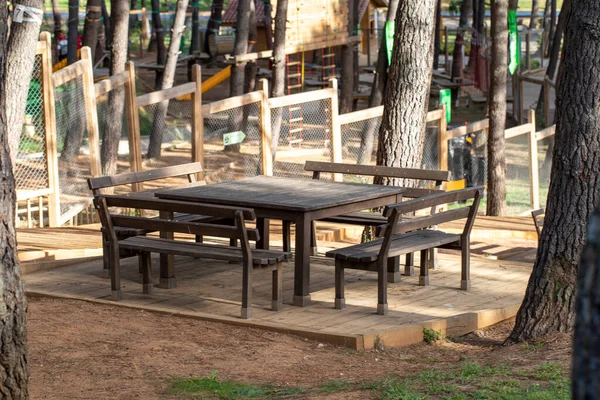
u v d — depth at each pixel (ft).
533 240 58.08
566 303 28.37
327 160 61.87
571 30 27.66
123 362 26.00
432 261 39.01
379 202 34.55
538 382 23.17
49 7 219.82
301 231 31.60
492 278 37.58
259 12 135.44
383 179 42.68
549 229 28.66
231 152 57.57
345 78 102.47
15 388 18.11
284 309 31.89
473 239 57.52
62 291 34.37
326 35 100.22
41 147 50.06
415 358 27.66
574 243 28.19
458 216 34.35
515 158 78.95
